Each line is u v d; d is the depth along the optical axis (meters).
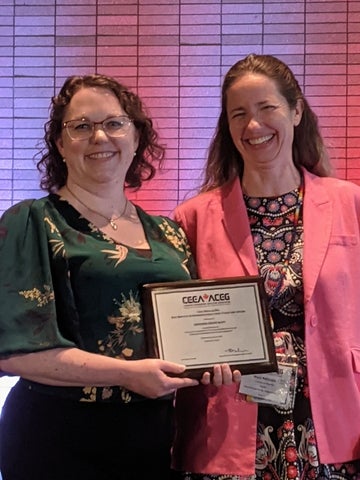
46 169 1.79
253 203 1.82
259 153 1.77
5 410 1.64
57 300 1.56
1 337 1.50
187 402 1.77
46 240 1.58
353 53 2.65
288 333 1.68
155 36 2.68
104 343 1.56
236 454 1.67
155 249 1.70
